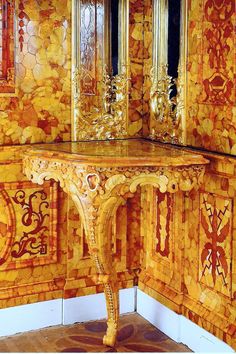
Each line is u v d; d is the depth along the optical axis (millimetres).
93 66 3986
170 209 3914
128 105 4121
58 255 4023
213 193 3533
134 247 4230
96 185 3229
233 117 3373
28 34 3775
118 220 4160
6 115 3770
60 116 3928
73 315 4086
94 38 3971
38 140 3881
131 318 4184
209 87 3551
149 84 4078
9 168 3801
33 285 3971
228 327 3451
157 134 4027
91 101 4008
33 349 3730
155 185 3279
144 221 4199
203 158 3354
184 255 3828
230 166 3371
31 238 3928
